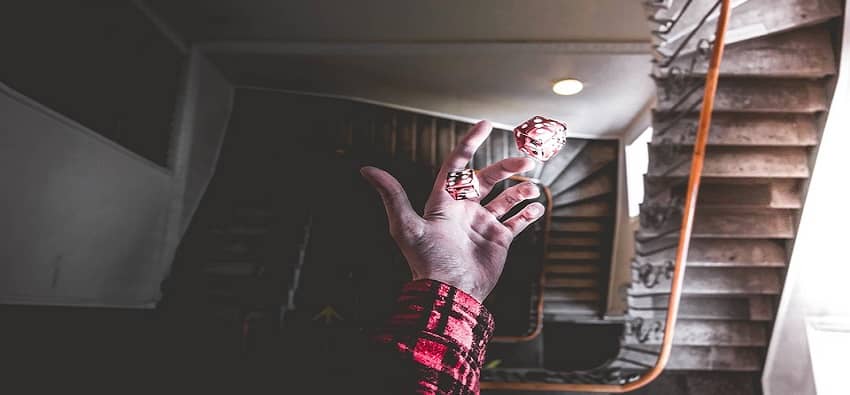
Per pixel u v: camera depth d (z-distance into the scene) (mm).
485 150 5539
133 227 3760
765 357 3154
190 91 4461
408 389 467
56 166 2975
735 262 2992
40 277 2879
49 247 2943
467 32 4145
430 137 5461
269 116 5336
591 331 5090
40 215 2867
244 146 5207
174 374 3031
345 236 4734
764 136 2775
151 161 4004
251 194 4828
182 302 3943
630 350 3328
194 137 4598
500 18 3932
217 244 4371
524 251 5113
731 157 2846
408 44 4312
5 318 2633
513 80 4660
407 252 567
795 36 2664
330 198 4891
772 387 3135
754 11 2607
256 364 2984
